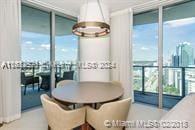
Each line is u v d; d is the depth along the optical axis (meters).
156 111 3.68
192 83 4.13
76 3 3.95
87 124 2.29
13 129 2.80
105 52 4.08
